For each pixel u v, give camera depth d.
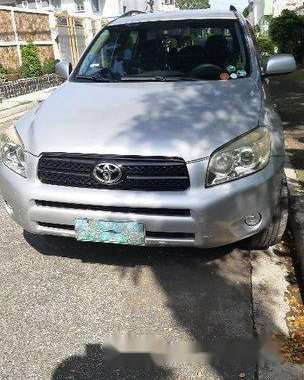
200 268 3.29
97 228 2.88
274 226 3.28
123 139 2.83
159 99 3.34
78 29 19.28
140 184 2.78
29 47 14.90
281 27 16.44
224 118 3.00
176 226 2.78
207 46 4.19
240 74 3.84
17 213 3.11
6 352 2.53
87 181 2.85
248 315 2.79
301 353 2.47
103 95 3.55
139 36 4.39
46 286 3.13
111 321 2.76
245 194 2.79
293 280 3.15
